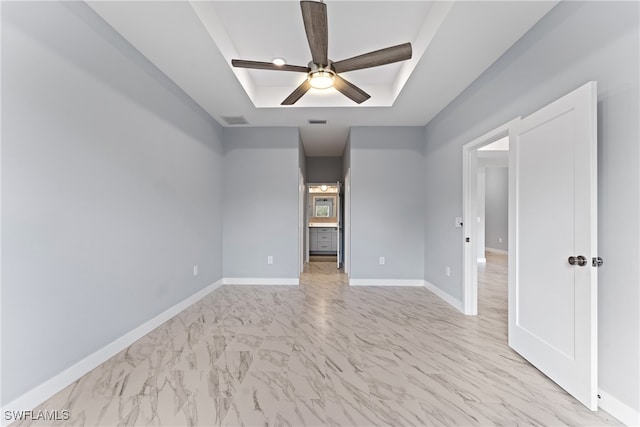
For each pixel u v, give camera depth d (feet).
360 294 13.60
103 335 7.23
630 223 4.99
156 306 9.46
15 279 5.24
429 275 14.48
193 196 12.04
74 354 6.40
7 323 5.12
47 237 5.82
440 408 5.57
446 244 12.50
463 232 10.95
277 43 9.58
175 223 10.62
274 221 15.51
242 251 15.55
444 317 10.55
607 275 5.38
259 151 15.49
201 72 9.64
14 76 5.22
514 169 7.72
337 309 11.40
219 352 7.77
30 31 5.47
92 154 6.90
